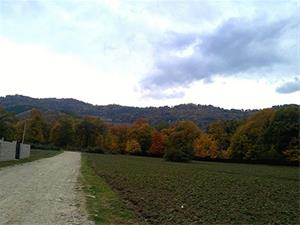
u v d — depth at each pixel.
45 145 125.12
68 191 20.73
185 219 14.03
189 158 96.69
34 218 12.41
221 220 14.19
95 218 13.23
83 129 153.62
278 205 19.47
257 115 103.31
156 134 130.75
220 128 117.25
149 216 14.50
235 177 42.53
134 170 45.34
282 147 91.81
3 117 75.25
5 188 20.08
